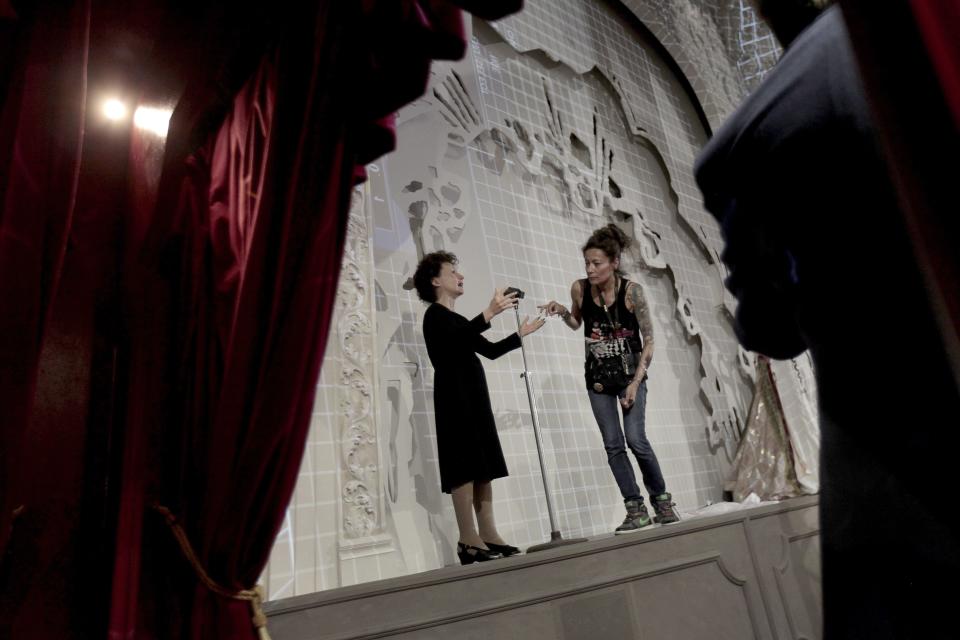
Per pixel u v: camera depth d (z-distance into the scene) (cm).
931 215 30
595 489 436
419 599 222
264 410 157
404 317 382
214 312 190
